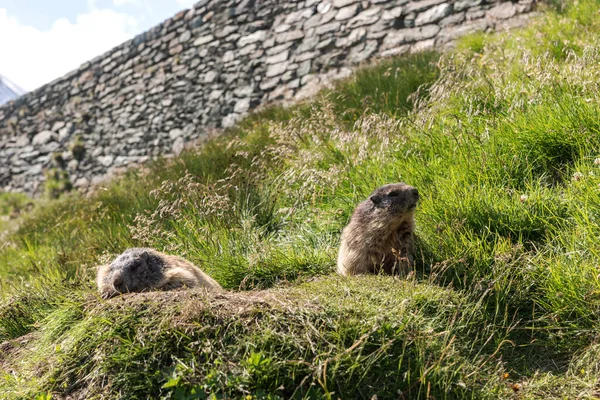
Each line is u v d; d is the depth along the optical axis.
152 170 12.40
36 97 21.08
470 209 5.06
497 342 3.93
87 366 3.61
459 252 4.66
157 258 5.02
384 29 13.45
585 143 5.35
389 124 6.76
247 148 9.48
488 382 3.50
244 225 6.42
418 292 4.06
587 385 3.46
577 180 5.02
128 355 3.51
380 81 9.74
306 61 14.43
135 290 4.75
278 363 3.31
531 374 3.70
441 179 5.69
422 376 3.27
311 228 6.26
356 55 13.64
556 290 4.08
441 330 3.84
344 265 5.00
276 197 7.00
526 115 6.00
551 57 7.89
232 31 16.08
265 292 4.22
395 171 6.23
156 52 17.77
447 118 6.95
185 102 16.59
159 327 3.60
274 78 14.91
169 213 6.93
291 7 15.22
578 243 4.41
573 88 6.13
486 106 6.81
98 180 18.03
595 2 9.29
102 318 3.74
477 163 5.70
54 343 3.97
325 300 3.81
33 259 8.55
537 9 11.26
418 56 10.92
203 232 6.43
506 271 4.36
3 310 5.55
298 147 7.94
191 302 3.71
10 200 19.31
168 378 3.36
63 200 16.39
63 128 19.84
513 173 5.59
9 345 4.37
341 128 7.59
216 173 8.75
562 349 3.86
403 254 4.82
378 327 3.50
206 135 15.22
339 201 6.26
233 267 5.59
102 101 18.97
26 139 20.81
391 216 4.73
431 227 5.16
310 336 3.46
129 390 3.39
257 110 14.39
